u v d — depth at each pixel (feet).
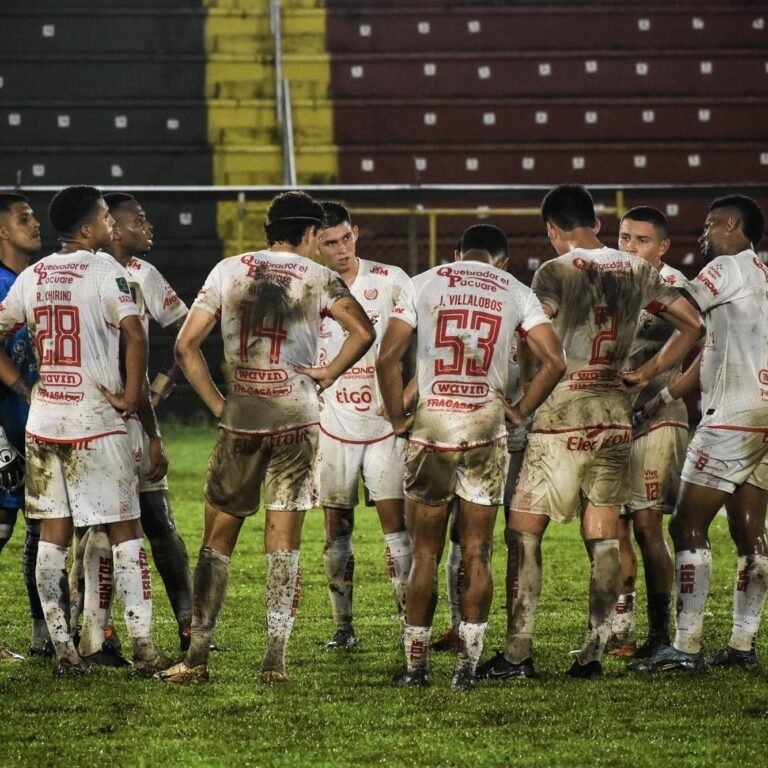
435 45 233.96
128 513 59.82
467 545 57.77
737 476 61.41
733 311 61.31
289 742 49.24
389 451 69.51
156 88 228.22
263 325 56.70
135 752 47.98
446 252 211.41
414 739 49.65
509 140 225.76
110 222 61.77
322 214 59.00
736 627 63.46
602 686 58.29
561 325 59.41
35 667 62.44
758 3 235.40
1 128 222.07
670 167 220.64
